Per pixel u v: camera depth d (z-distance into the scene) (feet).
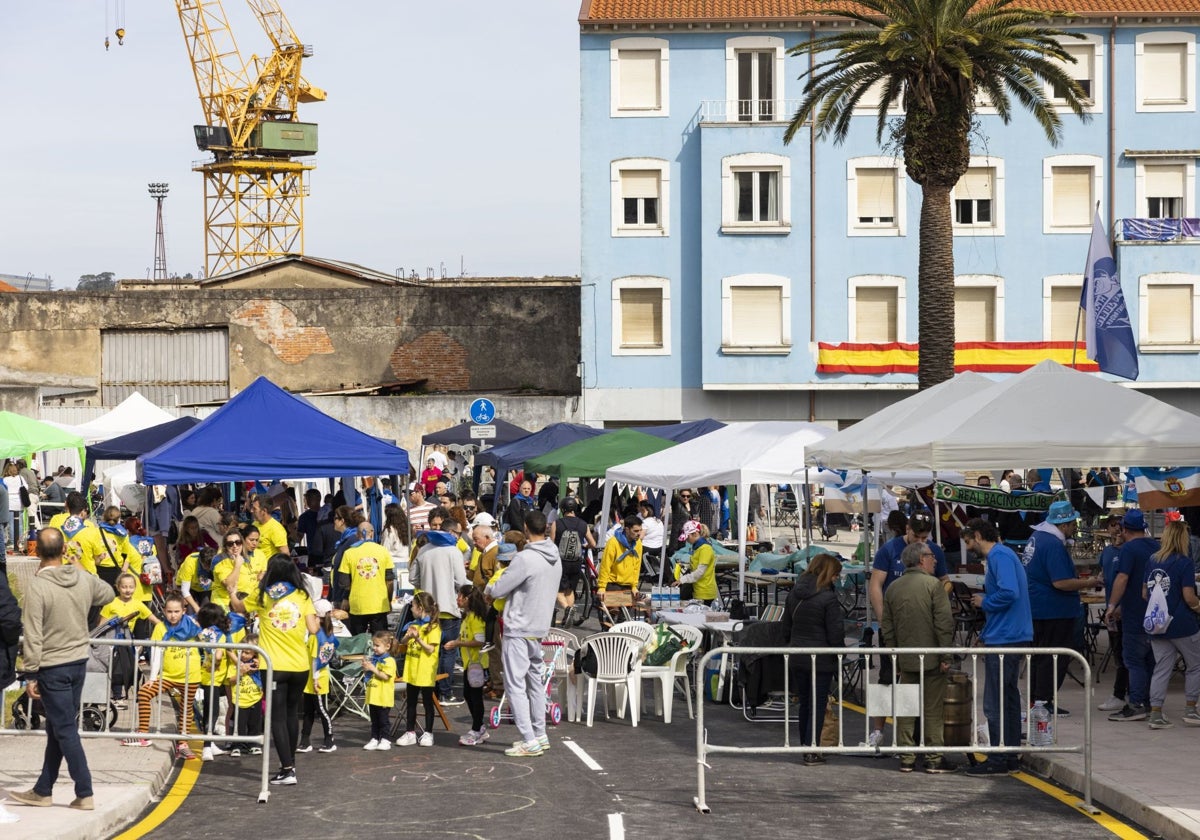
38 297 154.30
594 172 144.77
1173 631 40.93
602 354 144.46
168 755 38.24
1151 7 141.69
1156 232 139.74
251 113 237.25
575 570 69.36
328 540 68.59
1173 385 138.62
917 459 47.85
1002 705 35.94
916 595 37.19
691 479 67.62
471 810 32.73
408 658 42.42
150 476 57.41
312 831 30.81
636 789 35.19
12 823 29.53
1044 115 106.42
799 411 143.64
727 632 50.19
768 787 35.29
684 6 145.48
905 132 99.60
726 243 142.20
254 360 155.12
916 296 142.61
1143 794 31.91
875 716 35.47
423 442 113.60
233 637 40.93
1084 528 67.77
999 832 30.32
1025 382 49.52
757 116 143.33
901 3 94.94
